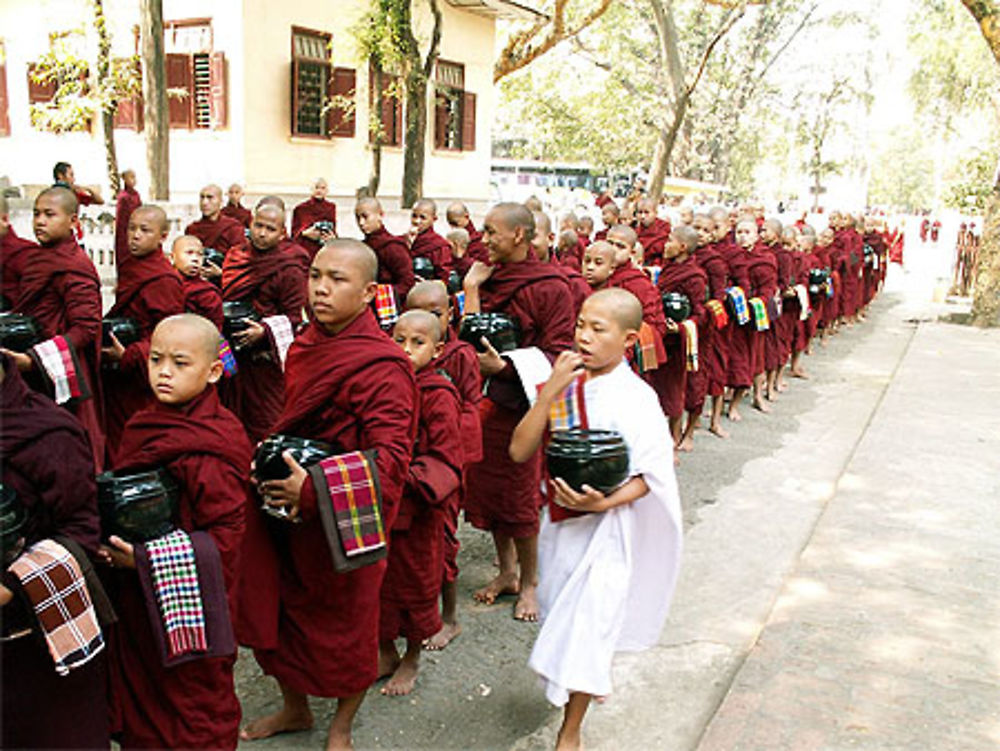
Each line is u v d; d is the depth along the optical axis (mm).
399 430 2910
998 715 3545
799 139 51719
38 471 2342
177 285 5223
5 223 3963
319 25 14984
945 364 11695
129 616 2711
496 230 4520
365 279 2928
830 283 12609
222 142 14359
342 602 3041
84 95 14906
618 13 28547
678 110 21938
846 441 8141
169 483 2643
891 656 4004
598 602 3109
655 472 3145
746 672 3852
